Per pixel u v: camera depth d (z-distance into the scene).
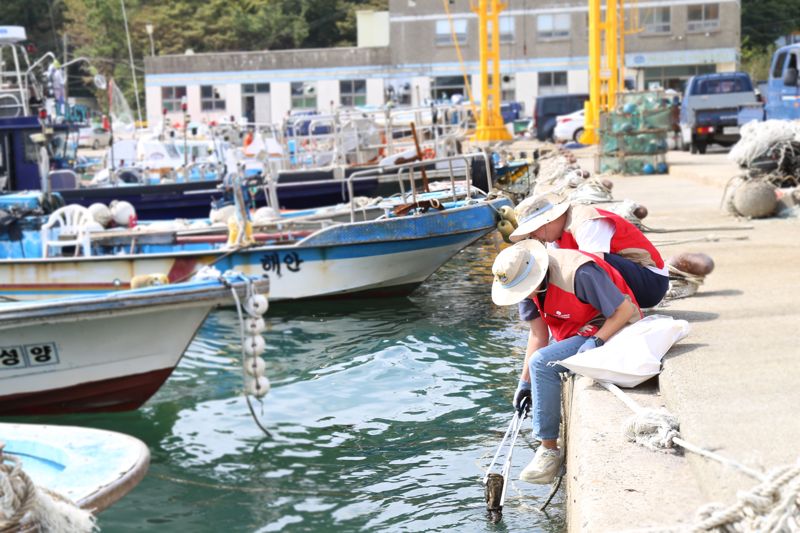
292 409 8.82
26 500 3.61
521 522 6.03
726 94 28.39
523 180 19.50
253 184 16.97
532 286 5.39
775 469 3.36
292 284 13.15
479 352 10.52
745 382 4.97
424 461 7.33
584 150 33.31
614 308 5.46
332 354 10.76
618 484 4.19
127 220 14.33
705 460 4.02
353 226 13.07
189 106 62.62
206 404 9.09
